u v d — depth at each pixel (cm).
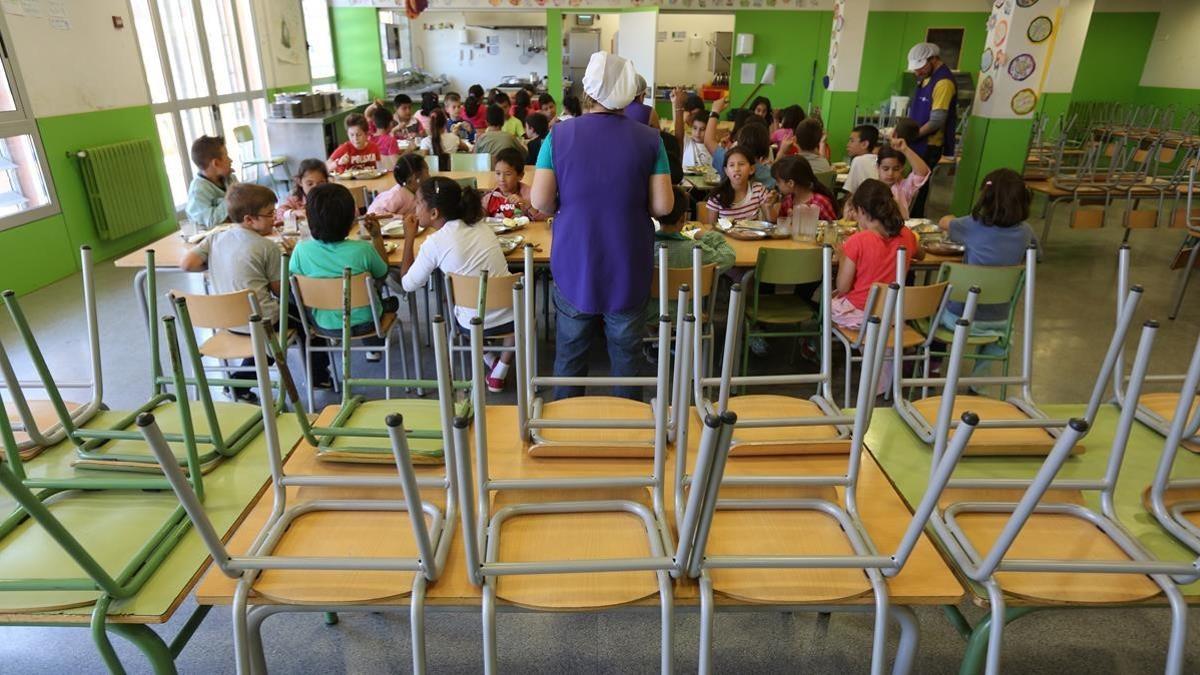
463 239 255
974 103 569
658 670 163
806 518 121
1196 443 143
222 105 691
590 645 169
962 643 169
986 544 116
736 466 134
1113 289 438
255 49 747
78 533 117
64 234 454
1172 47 930
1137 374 113
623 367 235
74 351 333
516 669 162
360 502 119
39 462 136
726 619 177
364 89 941
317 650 167
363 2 913
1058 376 317
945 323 266
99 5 488
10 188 424
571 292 221
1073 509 122
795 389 306
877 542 115
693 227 327
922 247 293
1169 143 760
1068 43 750
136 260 273
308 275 255
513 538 114
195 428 146
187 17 626
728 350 126
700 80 1091
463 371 291
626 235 211
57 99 449
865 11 682
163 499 126
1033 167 622
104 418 151
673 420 137
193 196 344
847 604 104
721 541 115
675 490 117
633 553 111
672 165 397
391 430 83
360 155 503
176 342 119
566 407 154
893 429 150
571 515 120
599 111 208
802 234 308
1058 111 782
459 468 90
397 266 293
